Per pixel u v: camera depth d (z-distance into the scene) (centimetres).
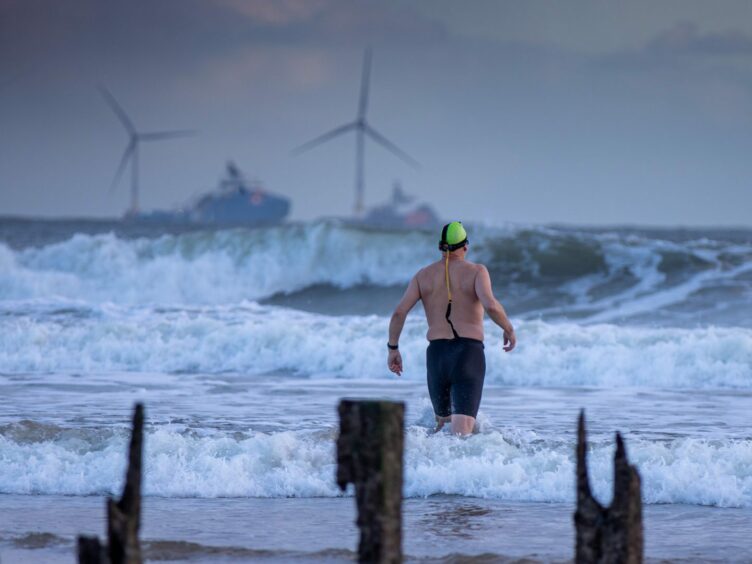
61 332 6412
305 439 3108
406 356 5781
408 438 3031
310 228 12194
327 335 6312
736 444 2955
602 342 6003
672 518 2352
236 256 12156
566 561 1900
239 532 2183
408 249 11981
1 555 1942
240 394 4716
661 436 3412
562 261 11225
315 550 1998
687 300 9531
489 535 2169
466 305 3275
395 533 1287
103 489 2636
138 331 6444
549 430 3559
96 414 3906
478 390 3234
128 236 18812
